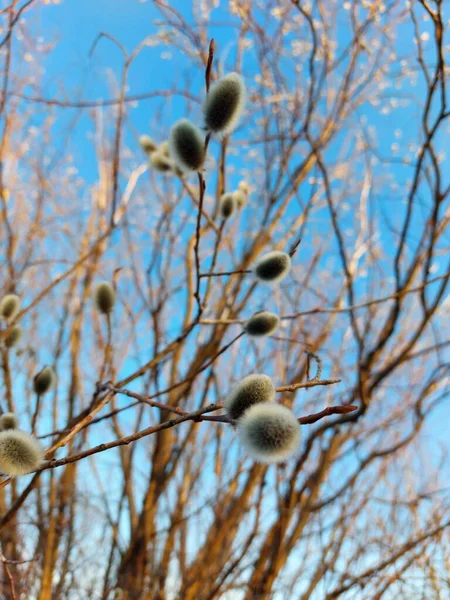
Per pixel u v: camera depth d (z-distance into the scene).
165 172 0.41
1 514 0.46
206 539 0.49
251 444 0.26
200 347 0.47
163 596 0.47
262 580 0.46
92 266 0.51
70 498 0.50
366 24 0.48
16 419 0.31
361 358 0.47
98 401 0.36
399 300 0.46
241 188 0.43
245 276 0.47
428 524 0.50
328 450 0.50
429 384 0.50
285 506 0.48
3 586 0.44
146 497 0.48
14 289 0.47
